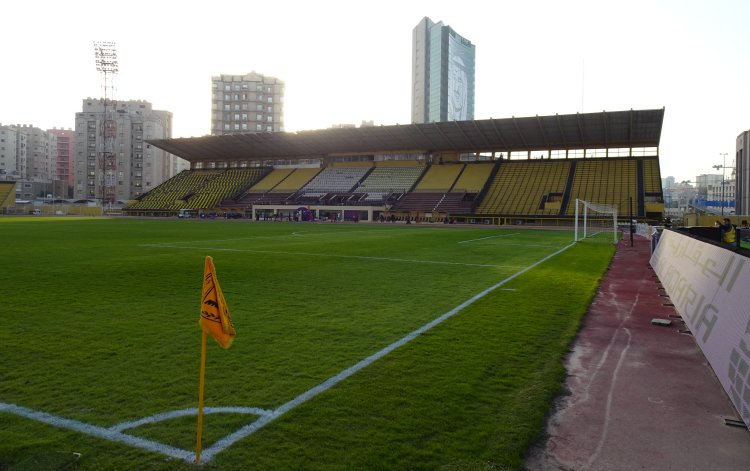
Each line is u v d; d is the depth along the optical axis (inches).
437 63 6294.3
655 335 302.2
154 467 144.9
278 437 163.2
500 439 162.7
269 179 3319.4
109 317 334.6
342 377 219.8
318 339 283.3
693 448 161.0
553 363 242.1
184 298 404.8
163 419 176.9
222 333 148.5
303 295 426.0
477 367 234.8
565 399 200.7
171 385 209.6
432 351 260.4
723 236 708.7
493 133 2591.0
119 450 154.7
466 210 2527.1
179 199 3319.4
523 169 2751.0
